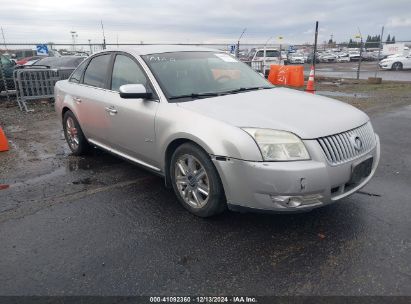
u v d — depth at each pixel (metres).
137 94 3.90
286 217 3.65
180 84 4.14
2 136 6.19
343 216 3.66
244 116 3.36
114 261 2.97
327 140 3.16
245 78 4.72
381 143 6.35
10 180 4.84
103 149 5.18
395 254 3.00
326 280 2.70
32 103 11.20
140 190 4.44
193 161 3.60
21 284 2.71
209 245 3.19
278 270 2.83
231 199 3.27
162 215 3.77
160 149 3.90
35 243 3.27
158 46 4.84
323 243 3.19
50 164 5.50
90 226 3.57
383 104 10.28
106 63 5.02
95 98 4.93
